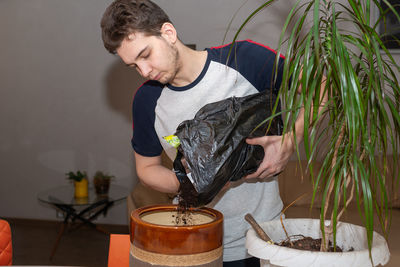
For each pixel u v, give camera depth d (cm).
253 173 108
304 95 75
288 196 326
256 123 100
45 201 368
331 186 84
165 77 111
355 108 73
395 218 290
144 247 74
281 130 109
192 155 90
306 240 92
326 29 82
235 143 94
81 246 398
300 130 112
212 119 95
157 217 86
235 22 385
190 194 89
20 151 459
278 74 119
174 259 73
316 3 72
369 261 75
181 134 92
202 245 73
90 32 432
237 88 120
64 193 395
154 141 134
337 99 87
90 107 440
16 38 448
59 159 451
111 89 433
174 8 400
